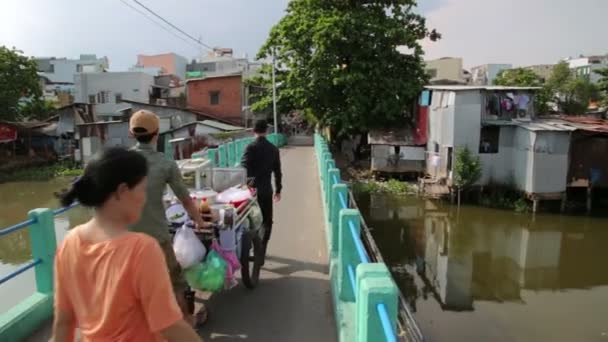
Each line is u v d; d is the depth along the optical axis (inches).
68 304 68.2
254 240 205.2
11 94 1213.1
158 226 130.8
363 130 1094.4
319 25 1015.0
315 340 155.7
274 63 1252.5
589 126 848.3
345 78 1013.8
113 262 61.6
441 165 903.7
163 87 1760.6
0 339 141.4
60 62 2220.7
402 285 499.2
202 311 165.6
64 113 1246.9
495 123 858.1
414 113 1102.4
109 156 65.7
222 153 522.6
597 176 825.5
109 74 1561.3
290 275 219.8
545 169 788.6
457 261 583.2
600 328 395.5
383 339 89.1
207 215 165.6
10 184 1016.2
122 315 61.4
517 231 719.1
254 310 178.9
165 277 63.6
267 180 231.1
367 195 907.4
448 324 401.1
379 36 1035.9
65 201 66.5
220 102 1561.3
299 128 2087.8
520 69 1851.6
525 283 512.1
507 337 376.2
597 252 623.5
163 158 134.6
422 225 741.3
